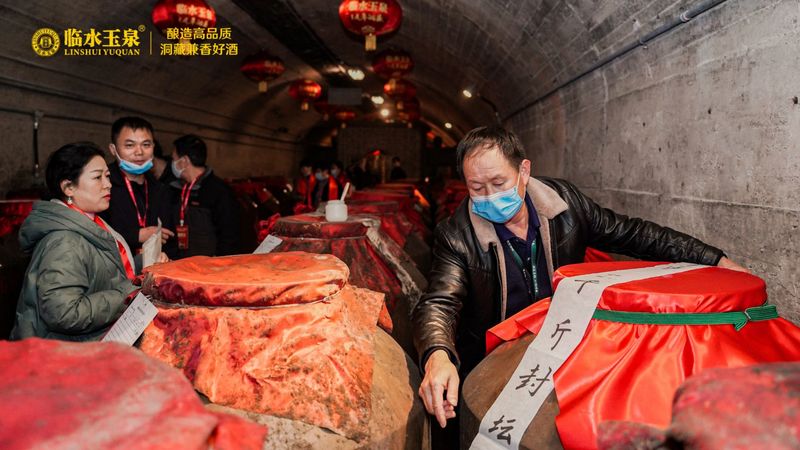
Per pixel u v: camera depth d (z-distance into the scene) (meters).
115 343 0.67
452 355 1.45
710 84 2.47
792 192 1.86
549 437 1.10
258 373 1.22
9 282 2.69
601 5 3.51
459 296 1.72
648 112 3.28
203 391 1.21
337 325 1.36
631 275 1.31
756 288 1.17
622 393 1.07
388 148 25.94
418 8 7.57
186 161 3.47
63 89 7.64
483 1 5.56
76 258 1.78
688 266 1.43
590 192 4.64
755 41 2.08
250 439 0.57
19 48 6.45
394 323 2.56
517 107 7.86
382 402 1.32
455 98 13.51
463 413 1.37
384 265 2.77
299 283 1.30
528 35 5.28
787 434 0.45
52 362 0.62
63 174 1.98
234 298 1.28
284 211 11.26
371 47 6.60
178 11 5.93
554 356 1.19
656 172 3.15
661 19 2.92
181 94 11.25
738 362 1.06
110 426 0.51
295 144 22.89
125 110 9.48
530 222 1.76
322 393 1.22
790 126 1.87
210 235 3.49
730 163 2.29
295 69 14.25
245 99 14.72
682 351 1.09
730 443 0.48
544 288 1.79
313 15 9.26
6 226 4.22
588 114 4.68
